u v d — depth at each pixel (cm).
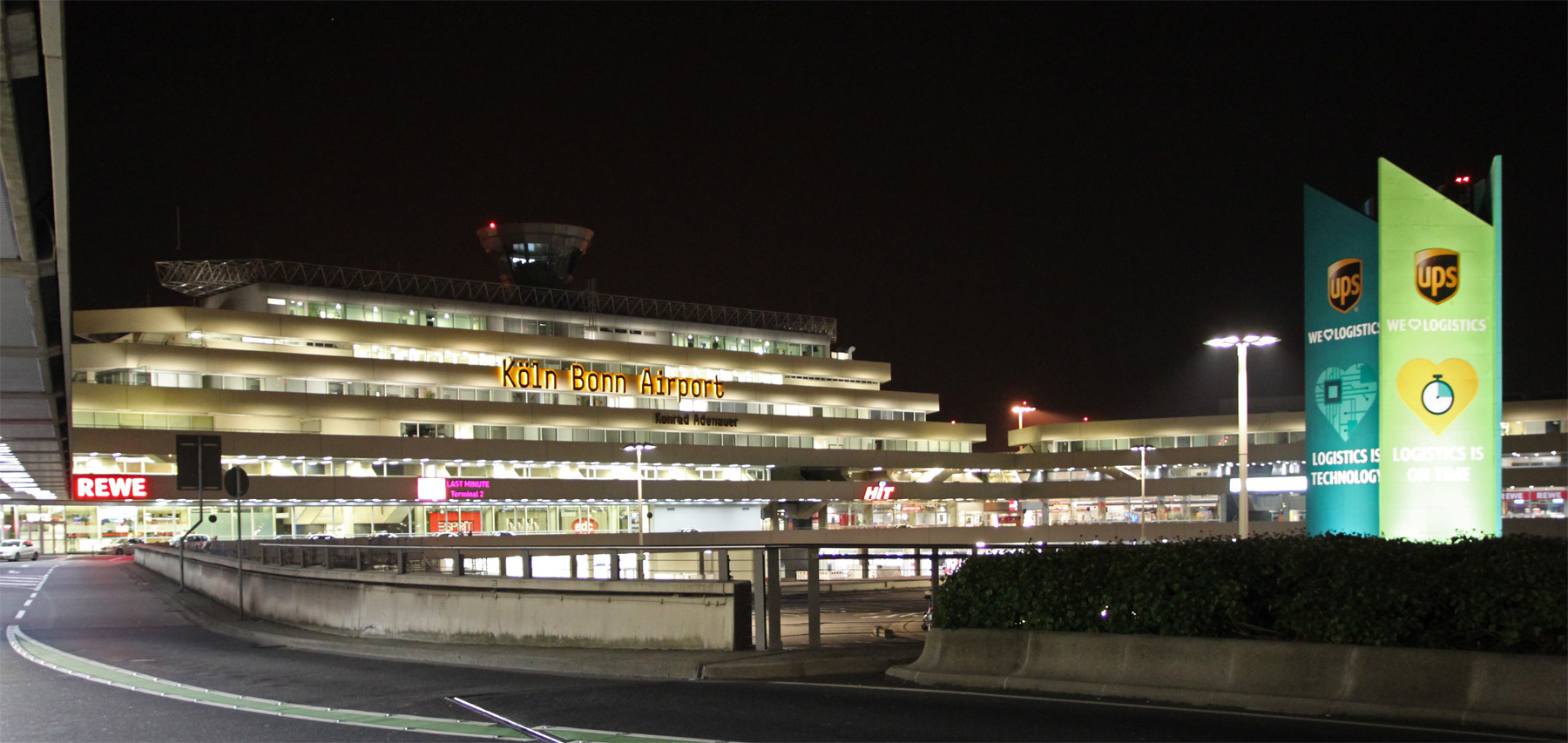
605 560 2205
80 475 7731
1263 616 1320
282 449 8550
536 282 11462
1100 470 11688
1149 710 1230
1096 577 1398
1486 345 3025
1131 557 1380
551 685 1530
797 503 11219
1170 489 11169
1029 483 11931
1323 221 3322
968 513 11975
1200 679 1276
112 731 1258
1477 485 2997
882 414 12225
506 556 2017
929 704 1295
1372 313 3181
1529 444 9750
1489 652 1139
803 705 1305
